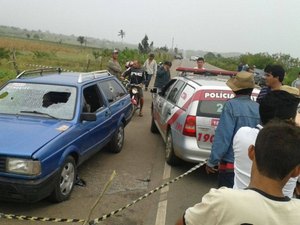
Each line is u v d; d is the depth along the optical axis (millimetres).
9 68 24266
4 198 4609
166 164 7242
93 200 5355
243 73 4043
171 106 7383
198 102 6324
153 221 4848
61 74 7309
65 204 5160
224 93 6410
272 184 1685
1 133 4957
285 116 2887
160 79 12609
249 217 1626
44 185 4617
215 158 3949
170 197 5676
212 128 6176
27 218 3523
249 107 3959
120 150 7996
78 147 5590
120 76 13383
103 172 6598
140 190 5879
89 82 6730
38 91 6160
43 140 4832
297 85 10523
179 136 6438
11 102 5973
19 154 4457
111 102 7504
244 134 3059
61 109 5855
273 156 1665
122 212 5039
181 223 1884
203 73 8703
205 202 1746
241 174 3045
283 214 1643
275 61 48906
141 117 12094
